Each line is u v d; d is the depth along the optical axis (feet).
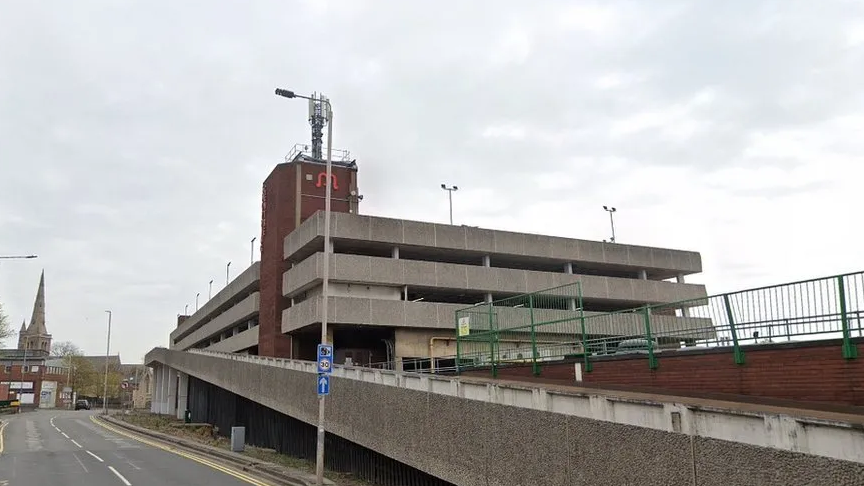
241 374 115.65
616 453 30.81
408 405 53.62
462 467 44.78
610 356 52.44
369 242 143.13
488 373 67.31
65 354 484.74
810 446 23.26
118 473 65.21
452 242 149.89
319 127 180.86
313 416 77.46
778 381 38.88
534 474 36.91
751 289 42.24
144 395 416.67
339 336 155.94
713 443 25.62
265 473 63.72
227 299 214.90
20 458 82.69
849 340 35.22
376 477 60.39
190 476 62.23
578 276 159.22
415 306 141.49
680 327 49.80
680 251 179.01
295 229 155.84
